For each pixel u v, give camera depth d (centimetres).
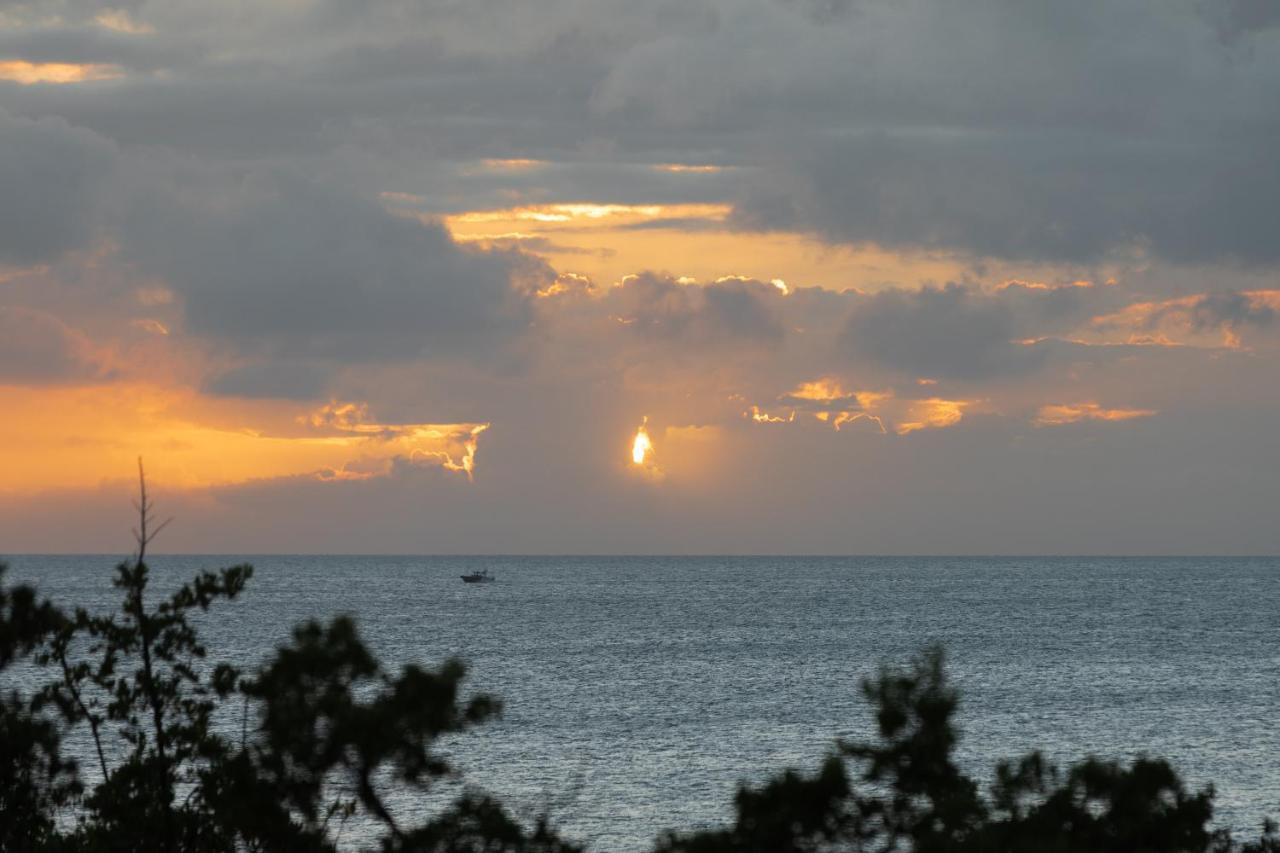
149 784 5256
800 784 3544
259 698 3716
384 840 3678
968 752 18512
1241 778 16188
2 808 5184
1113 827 3600
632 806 14400
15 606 4700
